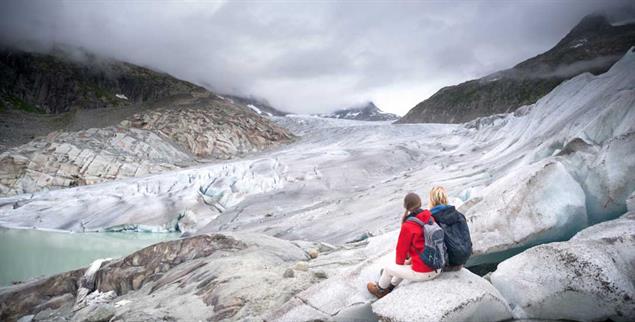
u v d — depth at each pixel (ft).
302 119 375.66
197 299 25.27
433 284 16.46
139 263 37.37
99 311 25.85
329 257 31.99
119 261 37.78
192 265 33.73
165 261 36.88
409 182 78.84
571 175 26.76
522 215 23.82
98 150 153.28
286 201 99.09
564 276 16.83
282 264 31.60
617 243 17.40
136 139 173.99
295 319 19.15
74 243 83.61
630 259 16.90
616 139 25.64
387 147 134.21
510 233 23.70
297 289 23.13
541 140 51.19
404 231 16.26
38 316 33.53
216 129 223.30
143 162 152.46
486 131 118.11
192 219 101.30
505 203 24.52
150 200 109.60
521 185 24.68
